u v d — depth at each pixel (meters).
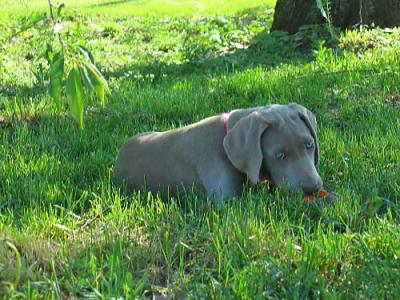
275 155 2.33
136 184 2.58
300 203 2.31
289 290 1.96
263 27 5.60
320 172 2.59
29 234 2.22
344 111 3.16
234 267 2.06
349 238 2.15
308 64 3.90
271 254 2.11
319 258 2.06
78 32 2.48
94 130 3.12
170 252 2.14
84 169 2.72
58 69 1.91
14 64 4.52
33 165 2.74
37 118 3.32
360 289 1.97
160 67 4.30
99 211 2.38
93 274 2.01
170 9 8.12
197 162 2.45
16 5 8.60
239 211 2.26
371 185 2.47
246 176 2.44
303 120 2.40
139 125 3.15
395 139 2.80
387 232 2.15
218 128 2.45
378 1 4.50
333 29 4.41
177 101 3.40
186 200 2.43
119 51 5.17
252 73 3.80
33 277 1.99
